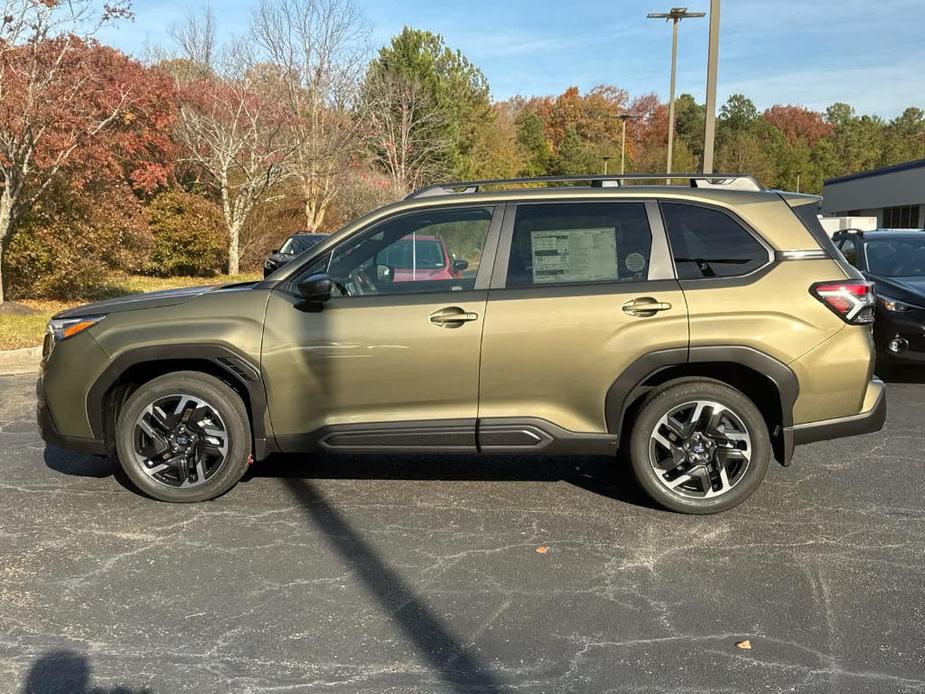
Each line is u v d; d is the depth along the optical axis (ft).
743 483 15.14
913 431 21.71
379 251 15.66
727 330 14.57
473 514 15.53
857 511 15.64
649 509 15.76
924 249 31.12
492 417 15.10
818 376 14.70
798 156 318.86
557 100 298.15
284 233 94.94
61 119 42.57
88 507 15.89
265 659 10.29
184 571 12.94
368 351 15.03
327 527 14.87
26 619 11.34
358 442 15.38
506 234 15.39
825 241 15.17
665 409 15.05
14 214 44.86
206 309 15.62
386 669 10.05
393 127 116.06
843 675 9.86
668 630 11.00
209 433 15.87
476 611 11.59
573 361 14.83
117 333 15.58
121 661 10.24
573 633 10.93
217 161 83.76
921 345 26.89
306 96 91.15
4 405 25.29
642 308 14.67
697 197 15.26
